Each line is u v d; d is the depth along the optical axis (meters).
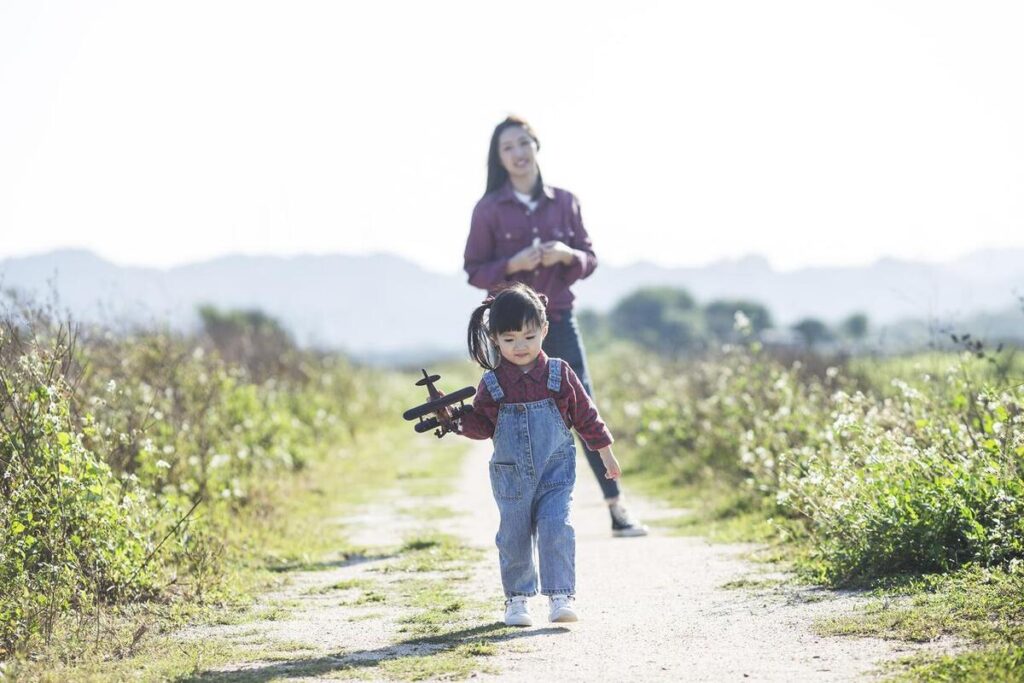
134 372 11.47
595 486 13.67
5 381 6.56
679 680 4.67
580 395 5.95
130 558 6.75
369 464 16.44
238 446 11.99
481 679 4.79
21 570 5.90
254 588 7.11
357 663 5.13
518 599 5.85
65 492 6.34
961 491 6.45
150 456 9.00
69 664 5.19
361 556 8.53
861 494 6.90
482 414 5.89
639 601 6.38
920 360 11.41
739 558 7.71
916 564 6.38
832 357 14.12
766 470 10.03
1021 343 10.81
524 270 8.65
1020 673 4.31
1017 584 5.56
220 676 4.93
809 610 5.80
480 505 11.77
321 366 23.17
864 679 4.52
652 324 72.44
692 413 14.47
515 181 8.89
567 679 4.75
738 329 13.05
